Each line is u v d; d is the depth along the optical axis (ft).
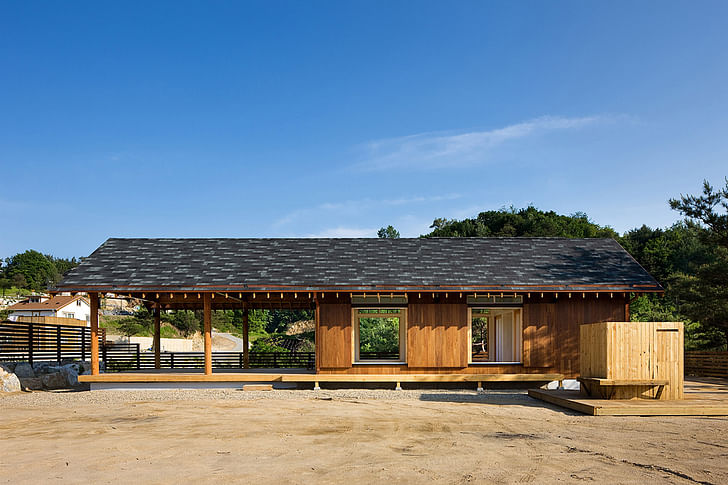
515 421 32.30
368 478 19.75
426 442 26.16
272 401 41.91
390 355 65.31
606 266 52.75
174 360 65.92
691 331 77.82
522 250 56.95
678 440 26.30
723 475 19.79
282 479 19.69
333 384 49.29
